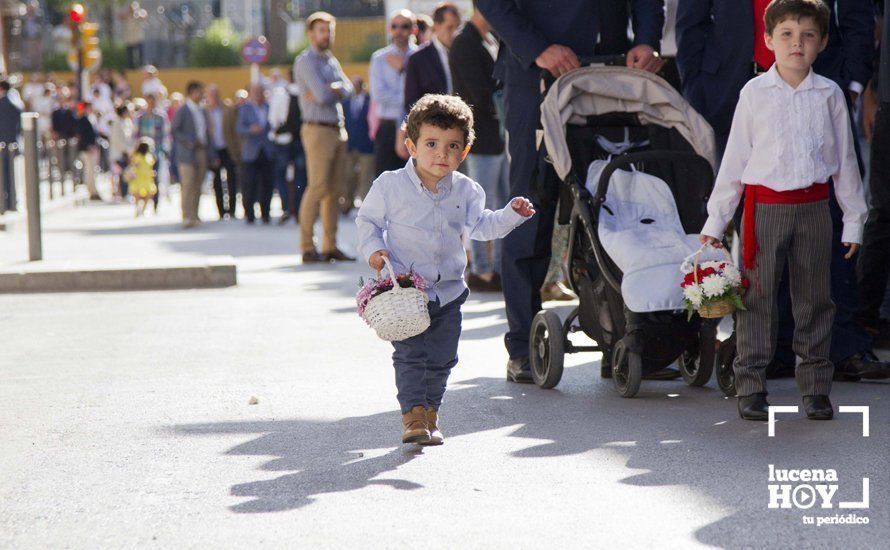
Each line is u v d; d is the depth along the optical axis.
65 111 31.84
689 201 7.54
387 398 7.42
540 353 7.68
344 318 10.76
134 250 17.50
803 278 6.61
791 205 6.50
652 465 5.77
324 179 15.47
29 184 14.48
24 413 7.16
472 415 6.92
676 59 8.09
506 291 7.94
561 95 7.54
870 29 7.77
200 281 13.15
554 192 7.85
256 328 10.28
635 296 6.91
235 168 24.98
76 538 4.88
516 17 7.76
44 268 13.09
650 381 7.95
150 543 4.79
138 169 25.92
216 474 5.75
